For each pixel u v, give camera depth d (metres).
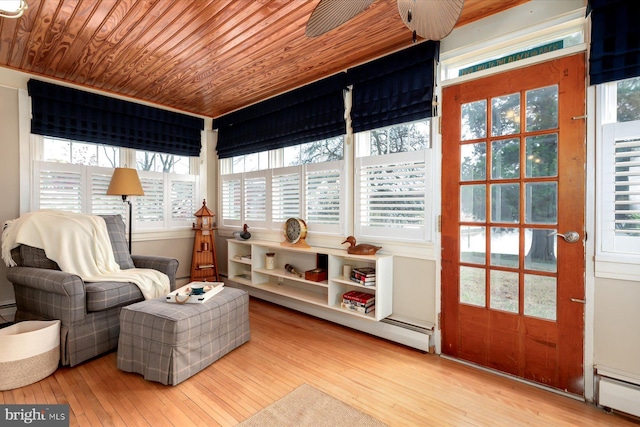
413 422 1.66
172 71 2.96
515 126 2.10
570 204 1.90
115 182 3.13
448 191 2.38
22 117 2.96
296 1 1.93
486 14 2.18
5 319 2.86
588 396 1.85
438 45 2.40
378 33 2.35
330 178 3.11
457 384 2.03
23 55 2.64
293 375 2.12
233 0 1.92
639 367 1.71
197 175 4.35
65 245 2.52
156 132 3.87
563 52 1.91
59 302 2.19
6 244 2.50
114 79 3.14
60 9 2.00
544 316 2.00
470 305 2.29
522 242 2.07
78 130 3.26
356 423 1.65
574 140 1.89
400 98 2.59
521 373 2.07
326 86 3.06
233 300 2.48
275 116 3.65
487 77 2.19
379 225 2.77
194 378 2.07
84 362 2.27
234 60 2.75
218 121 4.34
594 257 1.83
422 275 2.53
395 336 2.62
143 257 3.08
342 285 2.98
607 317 1.80
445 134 2.39
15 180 2.94
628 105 1.77
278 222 3.61
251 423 1.64
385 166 2.72
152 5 1.96
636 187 1.74
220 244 4.41
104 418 1.67
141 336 2.07
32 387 1.93
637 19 1.68
